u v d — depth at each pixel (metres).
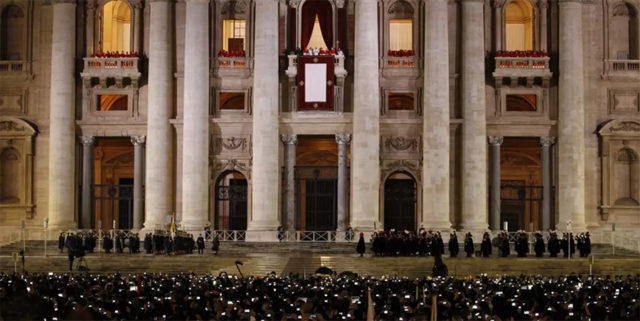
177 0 65.56
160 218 63.97
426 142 63.47
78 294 28.12
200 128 63.62
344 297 24.59
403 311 22.80
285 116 64.44
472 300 26.67
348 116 64.19
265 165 63.03
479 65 64.00
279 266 50.53
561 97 64.62
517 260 51.19
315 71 64.19
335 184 65.31
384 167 65.06
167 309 23.02
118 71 65.56
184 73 64.50
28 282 31.69
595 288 30.03
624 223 65.31
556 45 65.56
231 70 65.44
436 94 63.25
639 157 65.38
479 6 64.12
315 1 65.06
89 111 66.12
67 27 65.50
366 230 61.84
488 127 65.25
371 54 62.97
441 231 62.19
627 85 65.94
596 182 65.50
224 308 22.47
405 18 65.88
